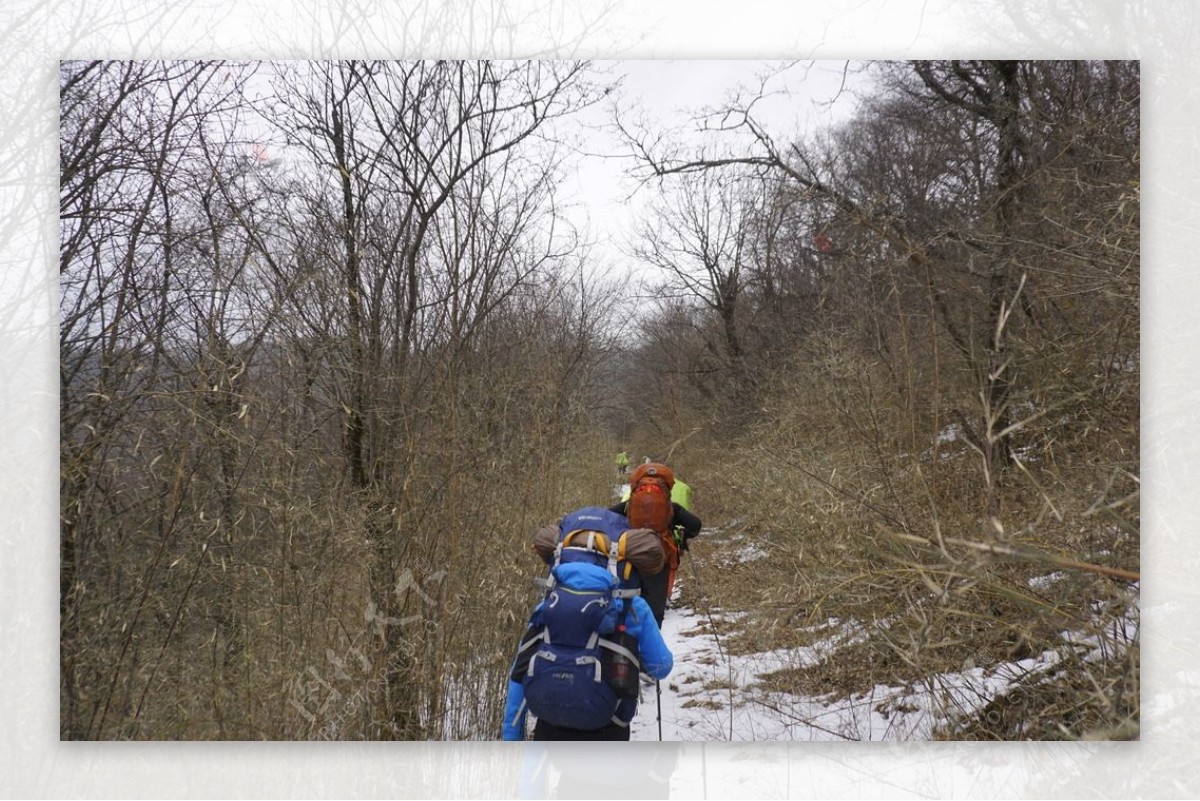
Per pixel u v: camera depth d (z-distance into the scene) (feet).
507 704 10.75
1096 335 12.12
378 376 13.20
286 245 12.75
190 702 10.62
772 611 16.48
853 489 15.30
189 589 10.44
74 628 10.31
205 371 11.03
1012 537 8.63
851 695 14.32
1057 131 15.74
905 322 14.98
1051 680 10.85
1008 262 13.56
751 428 35.12
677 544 15.72
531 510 16.37
